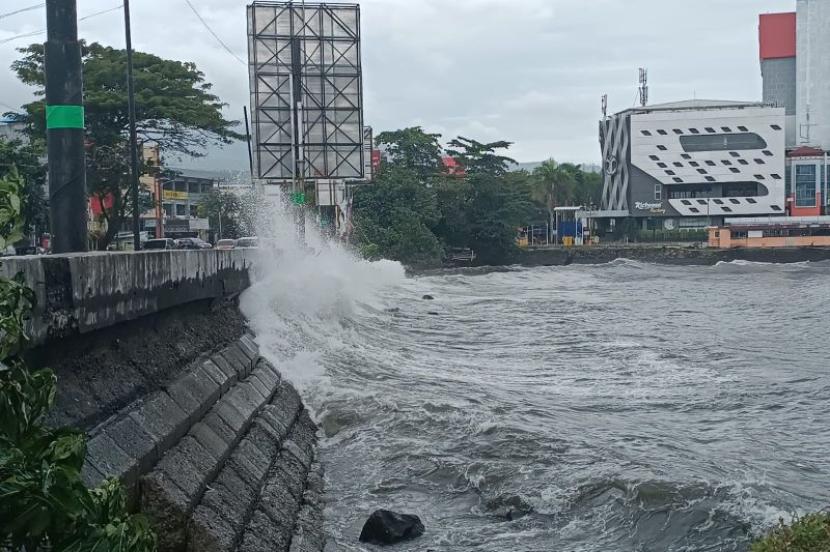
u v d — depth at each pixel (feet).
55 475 11.05
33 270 22.61
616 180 317.01
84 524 11.22
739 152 298.76
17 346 15.24
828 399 52.54
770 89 420.36
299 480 34.01
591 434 42.01
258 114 96.78
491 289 155.43
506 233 253.03
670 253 272.10
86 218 37.73
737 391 54.60
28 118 99.81
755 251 267.80
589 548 29.09
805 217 285.43
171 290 37.42
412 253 210.79
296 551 27.45
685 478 34.35
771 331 91.30
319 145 97.66
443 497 33.94
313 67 97.09
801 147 319.06
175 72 108.78
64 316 24.61
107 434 23.85
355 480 35.73
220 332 46.70
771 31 417.90
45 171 91.76
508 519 31.68
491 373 59.57
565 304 121.60
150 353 32.89
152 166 114.52
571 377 59.00
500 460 36.76
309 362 53.88
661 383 57.31
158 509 22.99
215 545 23.29
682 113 300.20
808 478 36.50
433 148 254.88
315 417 44.42
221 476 28.40
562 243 311.06
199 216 183.32
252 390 40.75
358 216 204.03
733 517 30.94
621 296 142.82
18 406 11.75
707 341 80.79
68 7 36.78
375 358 60.18
